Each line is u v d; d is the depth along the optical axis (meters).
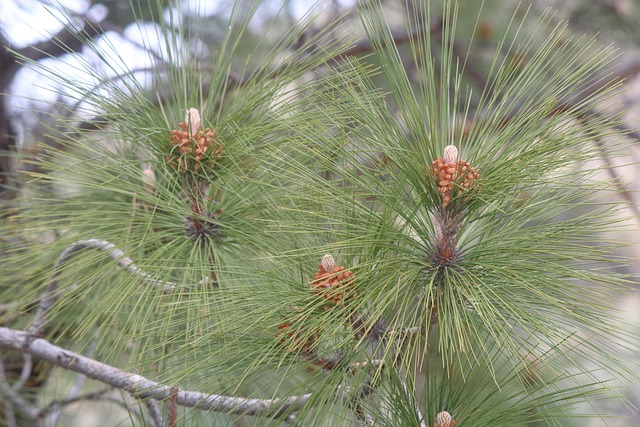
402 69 2.02
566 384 2.73
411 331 2.00
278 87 2.21
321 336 2.02
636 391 2.92
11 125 3.35
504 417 2.05
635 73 3.73
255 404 2.16
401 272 2.02
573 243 2.00
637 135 2.78
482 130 2.04
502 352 1.96
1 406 3.06
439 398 2.08
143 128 2.18
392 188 2.03
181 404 2.28
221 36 4.03
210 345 2.12
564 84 2.02
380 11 2.04
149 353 2.29
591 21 4.23
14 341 2.47
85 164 2.26
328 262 2.04
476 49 4.13
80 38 2.21
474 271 2.03
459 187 2.00
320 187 2.04
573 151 2.00
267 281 2.09
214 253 2.20
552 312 2.00
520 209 2.02
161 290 2.15
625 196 2.84
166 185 2.27
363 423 2.06
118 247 2.20
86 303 2.47
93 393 2.93
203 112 2.25
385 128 2.01
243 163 2.21
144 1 3.72
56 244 2.29
